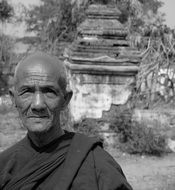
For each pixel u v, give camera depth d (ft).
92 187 6.25
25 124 6.66
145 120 38.01
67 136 6.93
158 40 51.19
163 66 50.01
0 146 36.42
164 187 27.02
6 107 52.54
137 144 34.73
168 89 49.83
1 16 77.05
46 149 6.72
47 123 6.57
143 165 31.83
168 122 41.81
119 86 35.91
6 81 67.67
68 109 36.99
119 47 35.78
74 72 35.22
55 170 6.49
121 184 6.38
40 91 6.55
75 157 6.47
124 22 72.38
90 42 35.65
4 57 71.20
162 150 34.71
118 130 35.27
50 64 6.68
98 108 35.73
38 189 6.34
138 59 36.01
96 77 35.47
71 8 67.87
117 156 33.60
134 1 72.64
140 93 42.68
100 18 36.81
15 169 6.83
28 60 6.72
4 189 6.59
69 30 67.62
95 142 6.79
